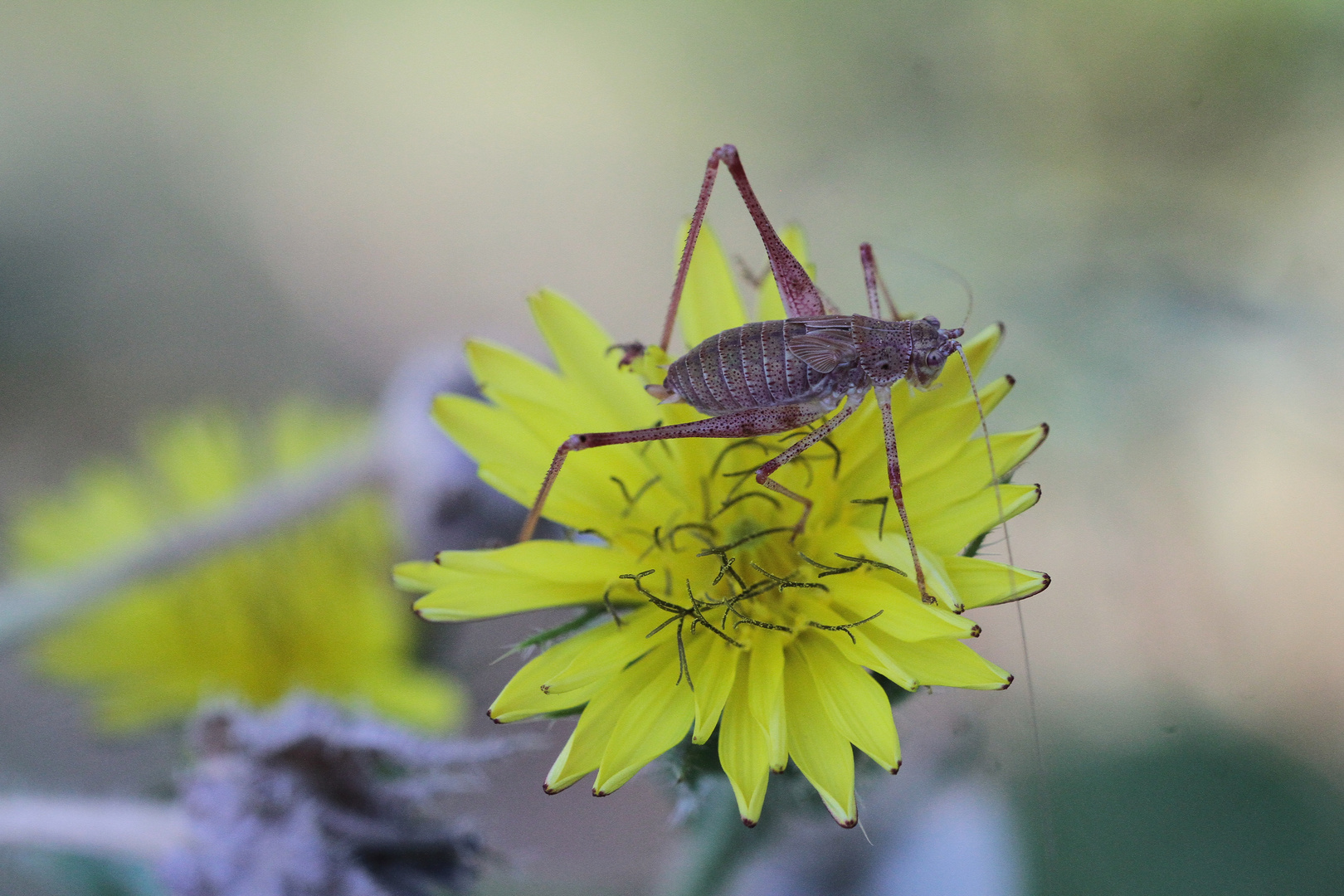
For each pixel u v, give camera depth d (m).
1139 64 0.23
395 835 0.18
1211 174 0.22
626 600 0.17
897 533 0.17
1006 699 0.20
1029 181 0.23
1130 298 0.21
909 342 0.17
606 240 0.31
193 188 0.33
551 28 0.32
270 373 0.31
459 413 0.17
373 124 0.33
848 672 0.16
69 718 0.21
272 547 0.20
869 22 0.26
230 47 0.34
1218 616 0.21
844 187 0.25
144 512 0.21
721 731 0.16
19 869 0.20
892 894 0.19
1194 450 0.21
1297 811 0.20
